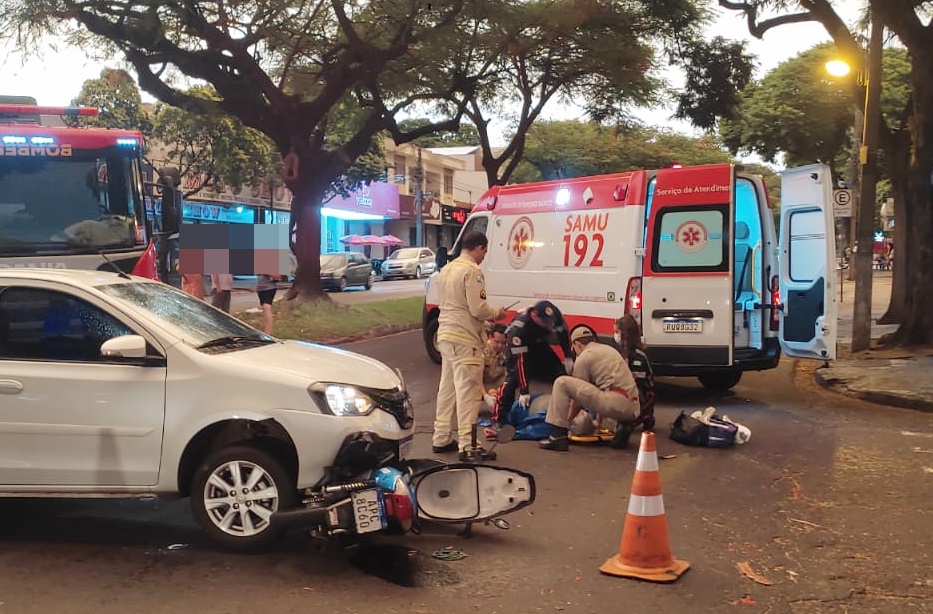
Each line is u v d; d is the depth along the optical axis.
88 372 4.89
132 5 13.22
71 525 5.36
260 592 4.25
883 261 51.59
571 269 9.92
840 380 10.46
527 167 49.03
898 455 7.04
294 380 4.80
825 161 30.42
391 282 39.12
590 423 7.54
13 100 11.05
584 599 4.18
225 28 14.35
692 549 4.87
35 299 5.04
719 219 8.84
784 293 10.39
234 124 25.28
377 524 4.52
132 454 4.82
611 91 22.36
